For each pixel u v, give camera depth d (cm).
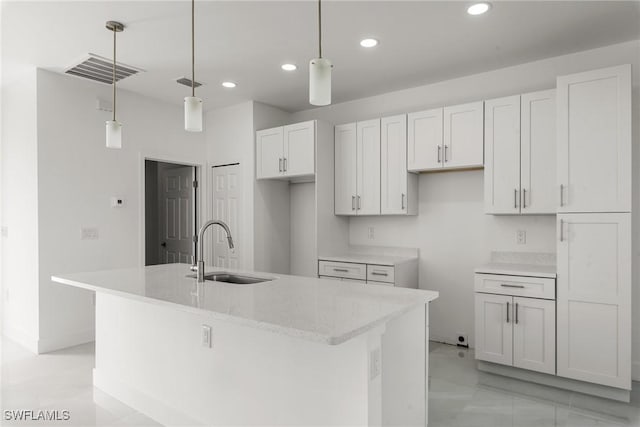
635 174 293
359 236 439
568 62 320
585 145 269
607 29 277
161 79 379
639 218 291
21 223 369
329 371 166
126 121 412
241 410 198
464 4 244
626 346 256
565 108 277
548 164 299
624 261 257
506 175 317
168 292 201
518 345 294
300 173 408
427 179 393
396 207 377
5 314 397
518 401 264
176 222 518
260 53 319
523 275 292
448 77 370
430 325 394
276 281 236
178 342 228
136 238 420
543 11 252
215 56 325
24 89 362
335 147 421
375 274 365
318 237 401
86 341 378
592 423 235
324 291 204
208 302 178
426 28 276
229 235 245
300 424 176
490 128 324
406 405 194
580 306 271
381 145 386
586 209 269
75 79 374
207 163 493
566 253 276
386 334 177
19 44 300
